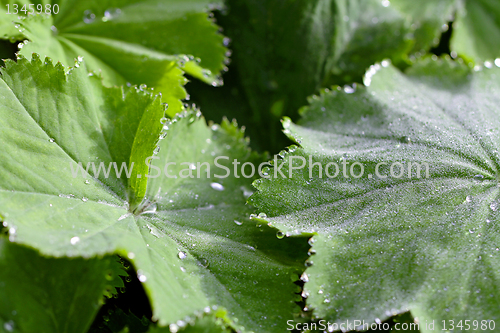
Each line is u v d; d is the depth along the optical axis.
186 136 0.23
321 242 0.21
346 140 0.23
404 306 0.20
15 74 0.21
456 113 0.23
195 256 0.21
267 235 0.22
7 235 0.20
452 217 0.21
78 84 0.22
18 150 0.21
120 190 0.21
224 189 0.23
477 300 0.20
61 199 0.20
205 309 0.20
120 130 0.22
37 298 0.19
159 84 0.24
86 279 0.20
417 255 0.21
